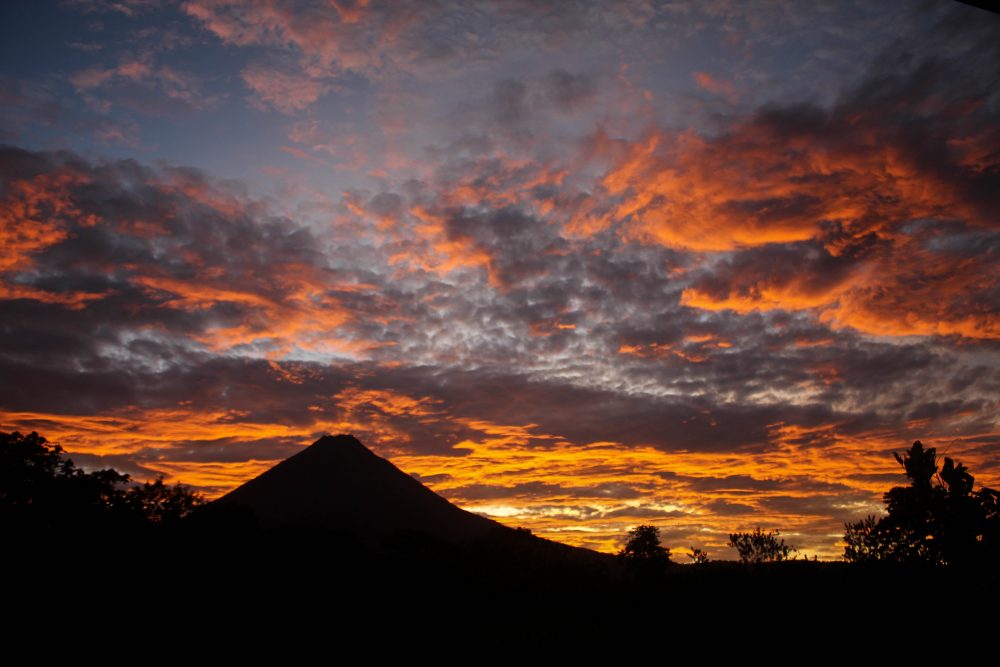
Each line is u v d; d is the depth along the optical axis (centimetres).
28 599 2858
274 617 3195
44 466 3669
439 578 4047
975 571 944
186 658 2738
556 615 3447
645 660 2306
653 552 4472
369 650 3014
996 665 1013
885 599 1384
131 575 3178
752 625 2205
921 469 966
